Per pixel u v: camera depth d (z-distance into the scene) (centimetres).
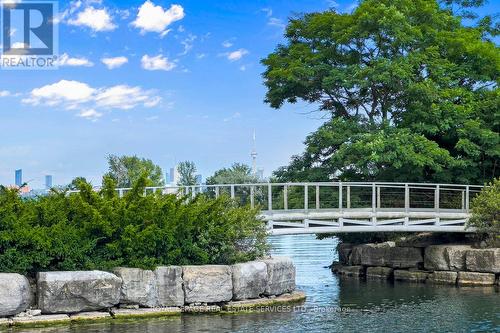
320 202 2989
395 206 3228
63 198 1894
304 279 2938
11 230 1702
